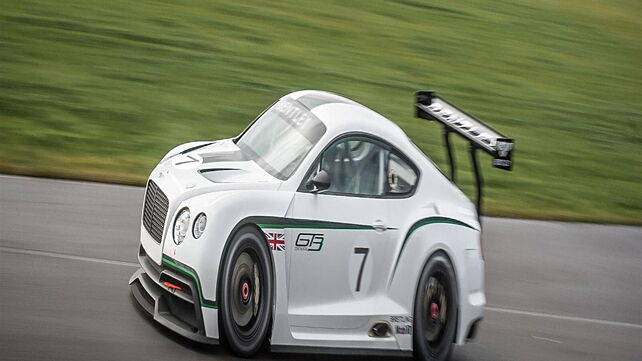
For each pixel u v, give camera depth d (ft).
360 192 23.26
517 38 79.56
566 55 77.97
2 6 60.75
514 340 28.07
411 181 24.49
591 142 59.06
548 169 52.13
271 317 21.47
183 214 20.95
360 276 22.90
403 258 23.48
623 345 29.50
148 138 44.09
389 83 60.59
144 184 37.37
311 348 22.11
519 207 44.78
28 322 21.03
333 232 22.29
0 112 43.50
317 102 24.95
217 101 51.19
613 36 87.45
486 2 89.45
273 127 24.66
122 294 24.17
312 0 77.82
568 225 43.34
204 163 23.15
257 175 22.41
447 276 24.57
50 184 35.09
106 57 54.75
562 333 29.58
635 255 40.45
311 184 22.36
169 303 21.65
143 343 20.63
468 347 26.78
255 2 73.97
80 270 25.93
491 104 61.26
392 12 78.79
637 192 51.19
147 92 50.55
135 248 29.27
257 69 57.88
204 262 20.21
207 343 20.42
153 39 59.62
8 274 24.58
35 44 54.60
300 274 21.88
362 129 23.77
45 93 47.29
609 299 34.27
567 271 36.65
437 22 78.95
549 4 94.53
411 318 23.61
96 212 32.60
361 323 22.81
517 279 34.65
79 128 43.52
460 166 49.52
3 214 30.45
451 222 24.85
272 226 21.31
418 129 53.36
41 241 28.30
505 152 25.18
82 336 20.56
